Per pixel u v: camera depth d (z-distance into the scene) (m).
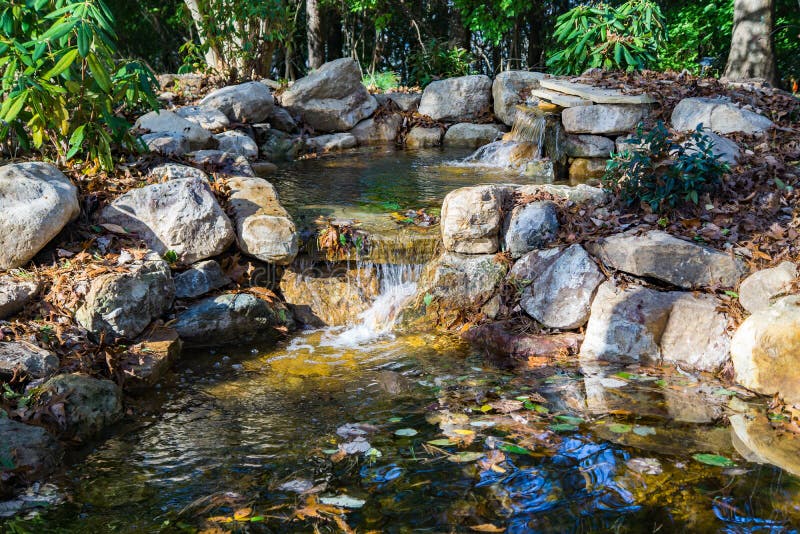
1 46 4.86
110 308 4.30
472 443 3.34
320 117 9.26
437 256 5.33
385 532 2.69
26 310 4.24
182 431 3.56
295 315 5.14
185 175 5.68
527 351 4.59
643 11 9.09
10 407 3.48
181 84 10.15
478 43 18.36
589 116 7.34
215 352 4.65
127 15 19.30
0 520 2.78
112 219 5.08
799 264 4.44
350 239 5.35
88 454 3.34
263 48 11.38
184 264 5.03
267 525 2.73
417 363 4.45
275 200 5.62
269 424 3.62
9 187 4.59
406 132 9.70
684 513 2.77
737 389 3.97
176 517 2.80
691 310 4.44
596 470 3.09
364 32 18.31
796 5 14.09
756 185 5.56
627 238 4.91
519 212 5.27
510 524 2.73
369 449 3.31
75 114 5.58
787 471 3.07
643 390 3.96
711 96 7.62
